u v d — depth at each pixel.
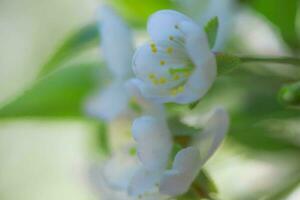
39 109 0.30
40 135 0.53
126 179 0.28
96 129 0.31
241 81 0.30
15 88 0.55
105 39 0.29
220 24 0.30
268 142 0.30
